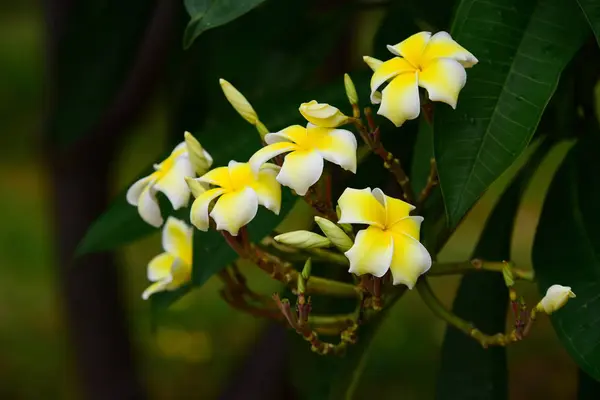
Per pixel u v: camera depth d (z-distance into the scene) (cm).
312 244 141
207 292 548
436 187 151
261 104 158
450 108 141
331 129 140
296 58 182
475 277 160
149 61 213
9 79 901
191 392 455
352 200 138
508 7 143
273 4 181
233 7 142
